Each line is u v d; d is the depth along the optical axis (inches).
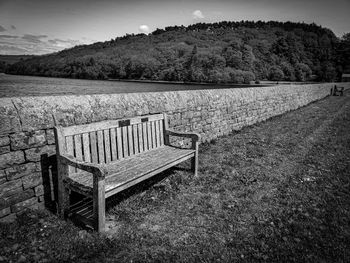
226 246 121.3
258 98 434.3
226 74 3390.7
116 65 4389.8
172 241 123.0
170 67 3988.7
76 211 144.0
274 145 302.4
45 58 6210.6
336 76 4047.7
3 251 108.1
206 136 298.7
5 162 122.9
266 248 120.8
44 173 139.3
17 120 124.9
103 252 111.7
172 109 239.3
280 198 171.0
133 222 136.0
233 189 181.9
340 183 198.2
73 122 149.6
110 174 142.4
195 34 7076.8
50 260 105.5
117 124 163.3
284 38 4547.2
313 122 466.3
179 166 220.1
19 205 130.5
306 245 124.1
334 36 6407.5
